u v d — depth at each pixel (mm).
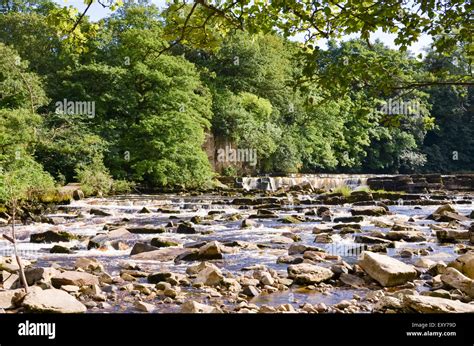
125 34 34906
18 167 21062
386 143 58281
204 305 5637
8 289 6359
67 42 6281
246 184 36281
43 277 6703
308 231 13617
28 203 18750
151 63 34000
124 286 6727
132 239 12055
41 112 32844
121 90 33688
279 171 46844
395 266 7090
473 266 7133
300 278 7039
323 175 44594
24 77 27672
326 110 50031
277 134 45312
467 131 61219
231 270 8188
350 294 6453
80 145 27875
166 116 32875
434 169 61656
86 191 25828
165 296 6379
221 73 45906
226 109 41531
